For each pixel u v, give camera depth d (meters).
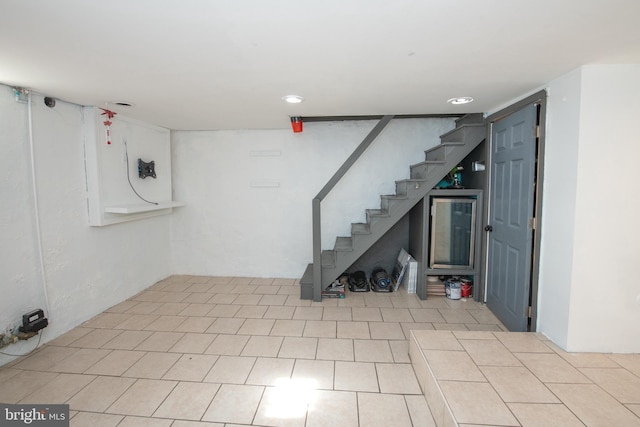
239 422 1.84
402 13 1.40
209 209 4.41
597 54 1.87
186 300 3.63
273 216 4.34
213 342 2.71
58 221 2.81
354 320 3.12
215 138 4.30
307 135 4.18
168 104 2.96
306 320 3.12
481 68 2.09
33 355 2.51
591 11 1.39
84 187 3.07
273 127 4.12
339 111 3.29
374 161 4.13
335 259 3.64
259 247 4.41
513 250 2.81
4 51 1.78
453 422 1.58
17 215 2.47
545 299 2.45
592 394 1.78
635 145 2.07
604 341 2.19
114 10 1.36
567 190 2.20
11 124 2.42
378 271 4.09
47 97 2.67
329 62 1.97
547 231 2.42
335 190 4.21
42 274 2.66
